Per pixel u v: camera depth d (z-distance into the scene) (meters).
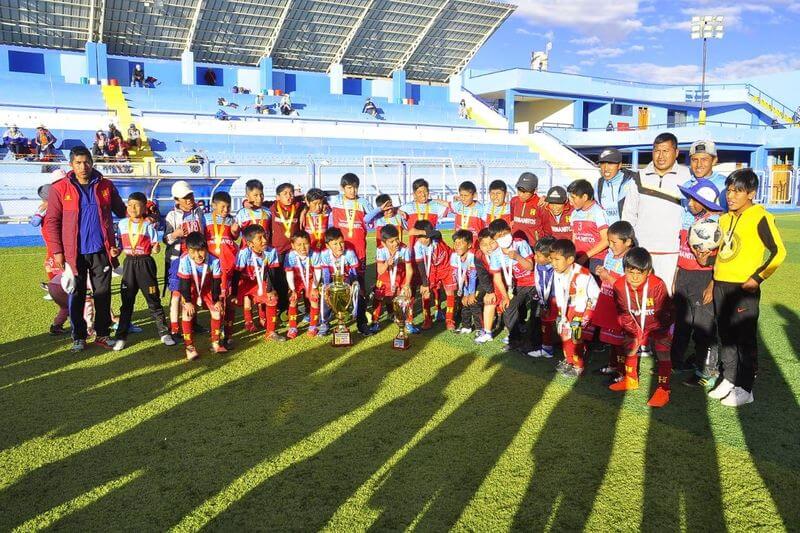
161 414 4.43
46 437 4.05
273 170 22.45
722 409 4.51
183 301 5.72
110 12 27.94
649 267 4.55
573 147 35.44
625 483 3.42
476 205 7.55
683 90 39.84
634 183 5.43
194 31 29.77
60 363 5.64
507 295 6.18
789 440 3.96
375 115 31.41
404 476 3.51
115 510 3.18
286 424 4.24
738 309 4.52
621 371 5.06
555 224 6.45
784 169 32.94
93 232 5.86
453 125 32.50
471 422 4.26
